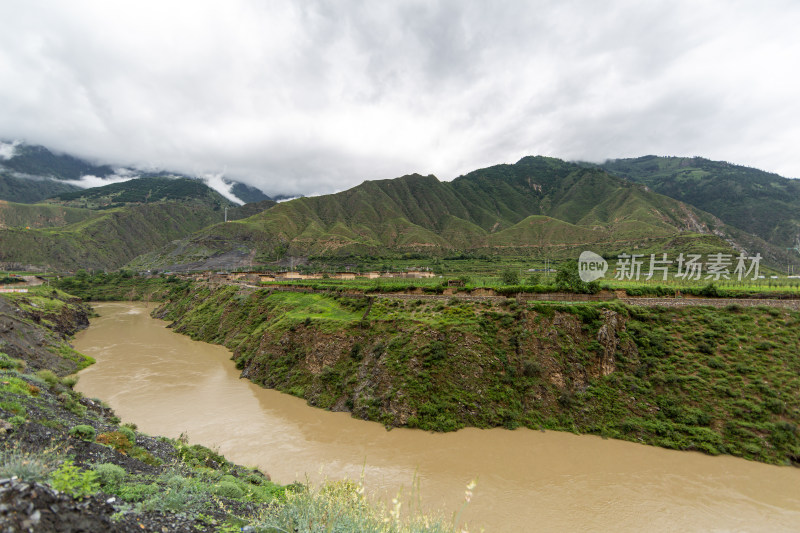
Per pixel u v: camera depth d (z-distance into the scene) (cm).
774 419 3584
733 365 4128
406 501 2709
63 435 1853
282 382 5206
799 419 3538
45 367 5191
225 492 1822
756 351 4231
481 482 3008
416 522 1382
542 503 2762
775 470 3222
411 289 6284
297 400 4728
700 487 3002
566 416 3975
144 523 1152
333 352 5100
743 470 3225
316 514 1404
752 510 2747
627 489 2955
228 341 7719
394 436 3759
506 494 2858
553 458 3388
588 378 4250
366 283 9275
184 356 6925
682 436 3616
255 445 3569
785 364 4034
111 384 5197
